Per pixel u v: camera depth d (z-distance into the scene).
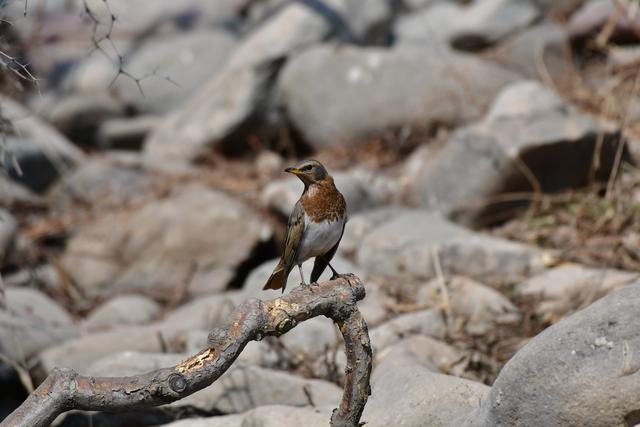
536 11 17.56
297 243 8.66
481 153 12.88
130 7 22.94
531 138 12.49
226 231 13.76
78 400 5.98
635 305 5.94
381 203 13.71
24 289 12.54
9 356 10.73
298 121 16.27
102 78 20.48
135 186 15.86
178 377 5.96
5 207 15.66
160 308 12.99
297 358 9.62
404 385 7.42
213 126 16.53
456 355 9.16
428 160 13.80
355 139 15.73
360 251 12.12
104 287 13.71
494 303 10.27
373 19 18.59
